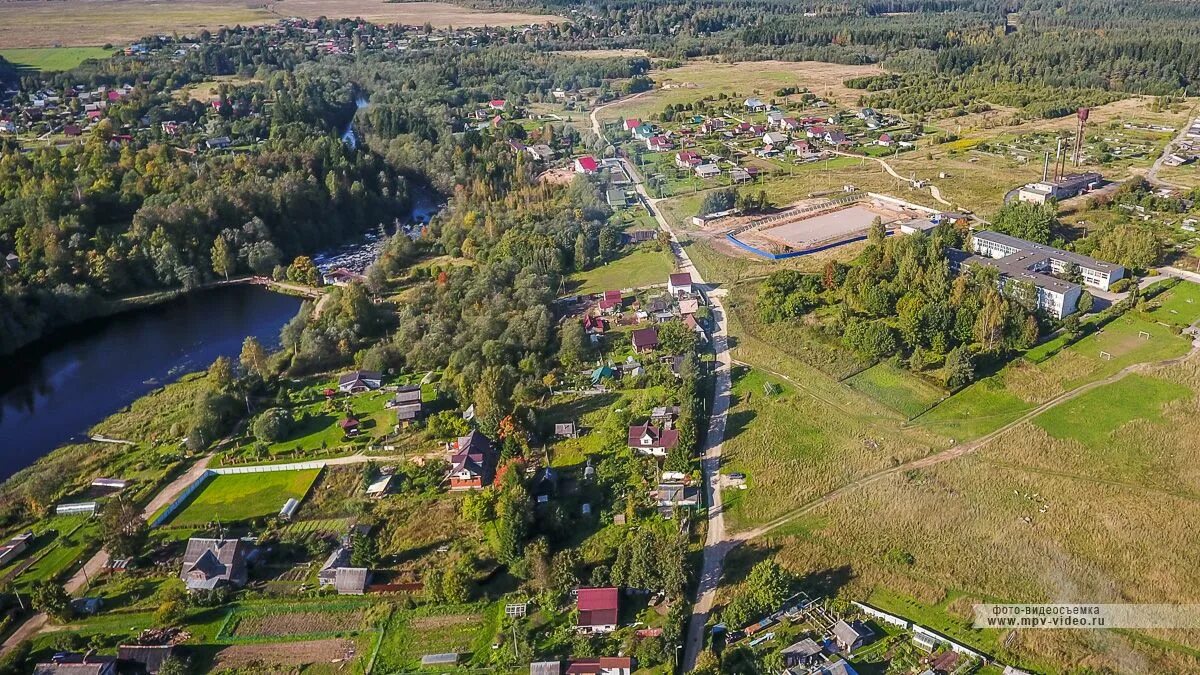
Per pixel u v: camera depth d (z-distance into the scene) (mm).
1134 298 151750
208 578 96375
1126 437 117000
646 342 147375
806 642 83500
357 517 109312
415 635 89375
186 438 128125
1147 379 130250
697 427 121688
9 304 172000
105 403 147500
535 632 88562
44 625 92688
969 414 125125
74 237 193375
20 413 144750
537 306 160250
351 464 121250
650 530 100750
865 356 139750
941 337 138625
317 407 138250
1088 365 135125
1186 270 167750
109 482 120375
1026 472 111062
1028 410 125062
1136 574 92438
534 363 142375
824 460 116000
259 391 143500
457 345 150500
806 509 106062
